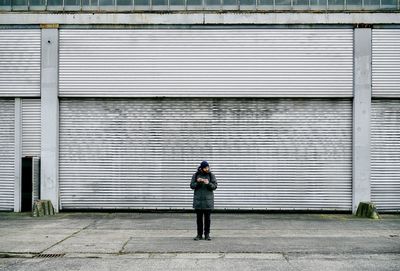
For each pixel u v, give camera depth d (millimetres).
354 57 17250
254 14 17312
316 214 17234
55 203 17328
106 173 17531
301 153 17438
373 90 17266
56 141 17359
